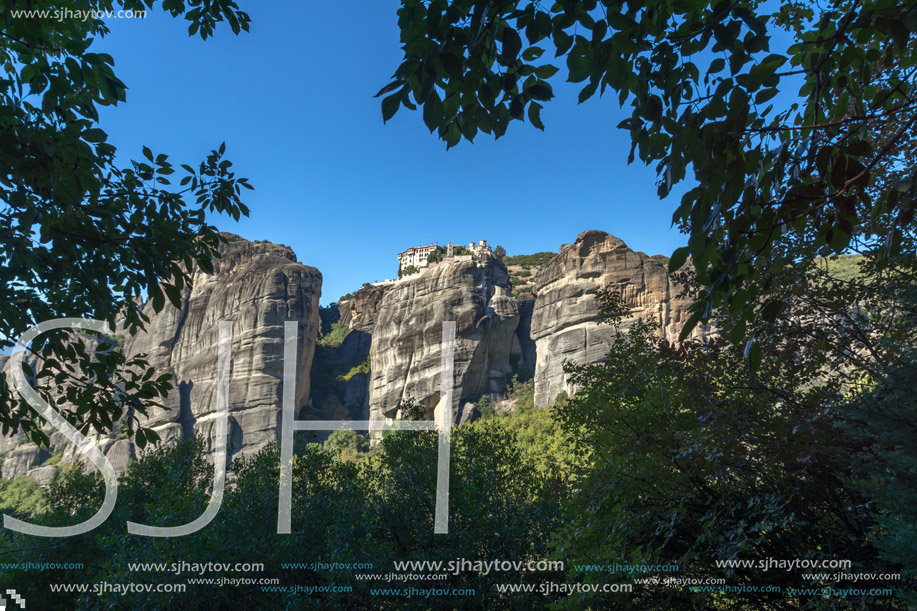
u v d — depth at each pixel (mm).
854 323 5910
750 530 5543
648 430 7285
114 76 3414
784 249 5754
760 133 2150
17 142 3391
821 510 6289
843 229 2242
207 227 5293
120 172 4828
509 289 111000
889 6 1937
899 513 4312
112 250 4559
